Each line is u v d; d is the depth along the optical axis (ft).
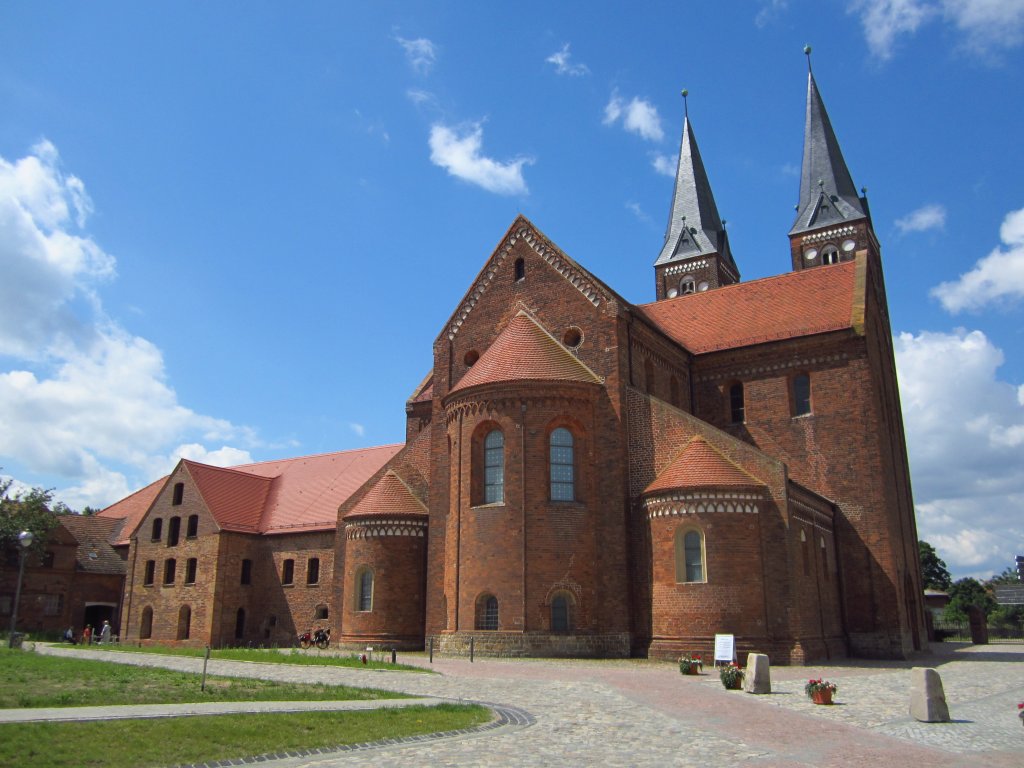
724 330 173.27
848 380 153.07
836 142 283.59
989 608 386.73
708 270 298.35
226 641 194.80
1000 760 49.55
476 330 160.04
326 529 194.18
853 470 149.07
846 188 276.21
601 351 143.02
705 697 77.66
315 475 219.61
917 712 64.90
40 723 52.16
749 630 118.42
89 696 68.23
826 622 133.69
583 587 130.11
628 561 131.13
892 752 51.75
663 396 156.46
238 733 52.31
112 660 115.75
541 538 130.62
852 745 54.03
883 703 74.64
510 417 135.33
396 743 52.44
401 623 153.17
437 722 59.93
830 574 140.67
